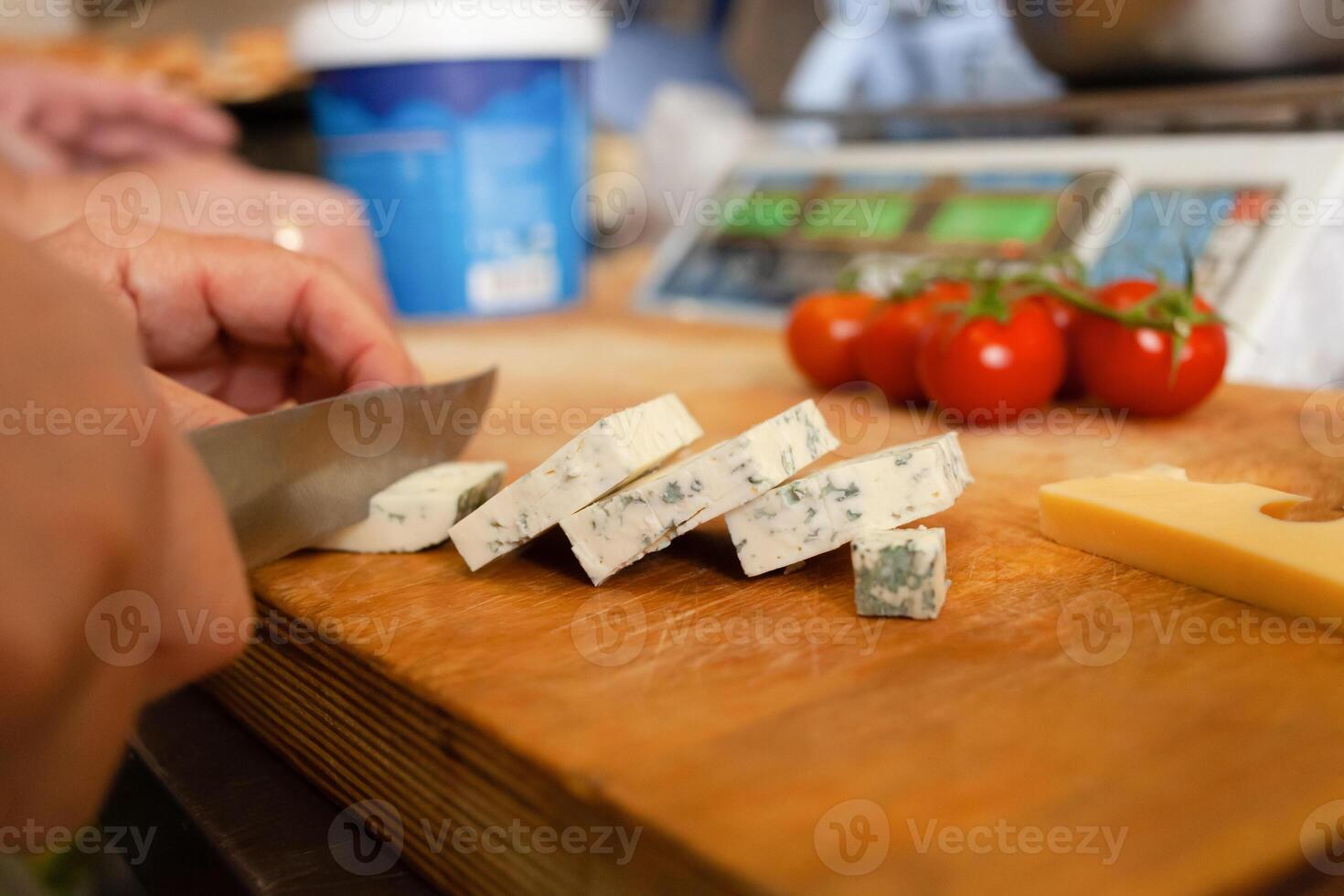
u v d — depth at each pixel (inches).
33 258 14.6
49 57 73.3
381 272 58.4
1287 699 19.4
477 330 61.7
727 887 14.9
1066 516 27.1
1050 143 53.6
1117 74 49.8
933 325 39.4
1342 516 26.6
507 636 22.7
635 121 94.3
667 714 19.2
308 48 56.7
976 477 33.5
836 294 46.1
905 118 58.3
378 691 22.0
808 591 24.9
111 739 16.1
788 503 24.8
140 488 15.0
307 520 26.8
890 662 21.2
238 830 23.5
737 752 17.9
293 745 25.7
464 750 19.8
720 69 89.9
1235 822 15.8
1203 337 37.4
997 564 26.3
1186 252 37.7
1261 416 38.7
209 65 82.7
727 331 59.4
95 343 14.7
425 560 27.7
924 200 55.9
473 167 59.0
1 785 15.4
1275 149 45.3
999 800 16.4
